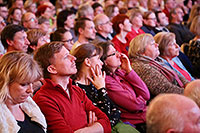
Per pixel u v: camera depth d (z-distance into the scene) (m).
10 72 1.54
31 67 1.59
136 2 7.27
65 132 1.82
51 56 1.93
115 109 2.32
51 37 3.88
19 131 1.60
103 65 2.60
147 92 2.70
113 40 4.47
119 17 4.50
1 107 1.54
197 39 4.24
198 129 1.19
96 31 4.10
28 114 1.70
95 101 2.30
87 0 7.68
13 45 3.06
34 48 3.13
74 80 2.35
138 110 2.56
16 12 5.19
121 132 2.20
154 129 1.22
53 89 1.92
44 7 5.65
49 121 1.84
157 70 2.96
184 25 5.93
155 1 6.98
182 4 7.41
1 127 1.51
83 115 2.03
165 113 1.20
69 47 3.53
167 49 3.30
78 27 4.05
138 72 2.94
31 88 1.62
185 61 3.92
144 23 5.41
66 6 7.30
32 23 4.35
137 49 3.05
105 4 7.04
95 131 1.96
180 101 1.22
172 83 3.04
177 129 1.17
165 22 5.62
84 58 2.34
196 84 1.61
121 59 2.80
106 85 2.54
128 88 2.65
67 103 1.93
